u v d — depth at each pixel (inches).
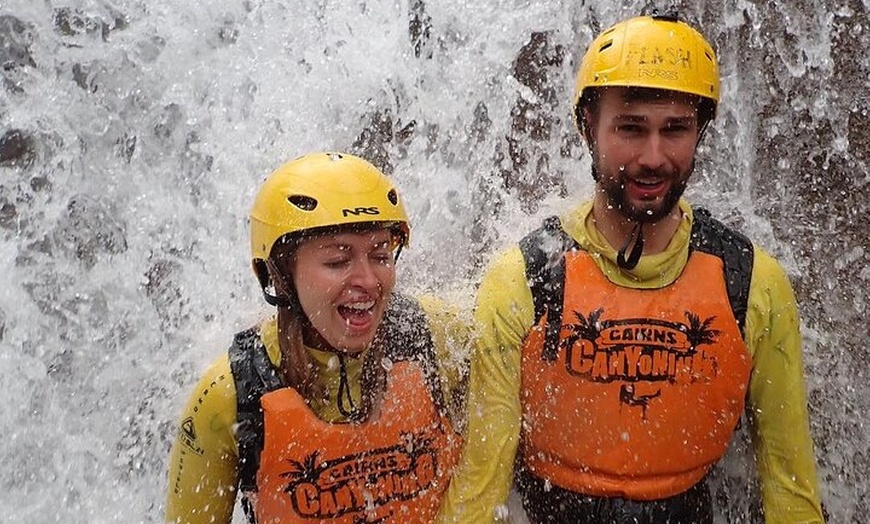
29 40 165.5
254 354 100.7
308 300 96.6
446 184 147.0
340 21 154.0
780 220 132.8
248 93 158.6
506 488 101.1
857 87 131.0
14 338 158.1
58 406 154.4
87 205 160.9
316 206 94.6
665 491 102.0
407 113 150.5
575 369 100.0
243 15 159.3
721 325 99.4
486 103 146.3
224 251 155.9
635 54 95.4
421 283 137.6
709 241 102.1
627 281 100.4
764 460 104.8
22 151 163.9
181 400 148.9
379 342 102.7
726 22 136.5
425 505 101.8
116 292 157.3
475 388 101.9
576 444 101.8
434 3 148.3
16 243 161.0
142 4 162.6
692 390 99.6
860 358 128.3
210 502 103.1
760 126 134.8
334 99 154.5
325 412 101.5
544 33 143.9
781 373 101.9
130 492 148.3
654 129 95.7
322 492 99.1
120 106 162.2
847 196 130.4
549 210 138.6
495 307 101.2
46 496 149.8
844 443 128.1
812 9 132.4
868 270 128.8
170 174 160.1
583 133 106.0
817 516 103.2
